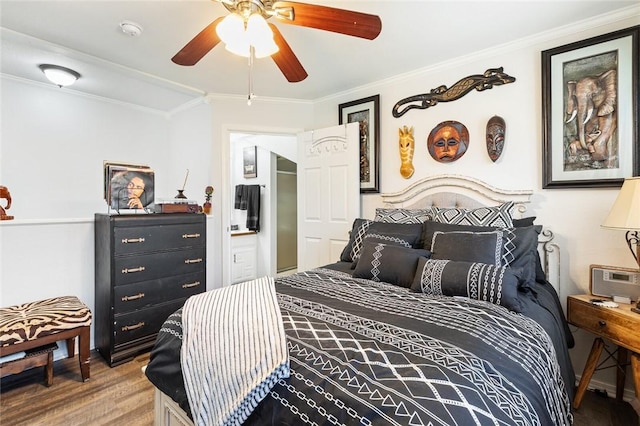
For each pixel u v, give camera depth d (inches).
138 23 81.0
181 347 48.6
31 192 120.0
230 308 52.2
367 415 29.5
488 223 80.7
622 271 71.3
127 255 98.7
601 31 79.7
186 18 78.7
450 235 76.4
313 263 136.3
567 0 72.6
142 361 98.9
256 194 191.3
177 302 110.5
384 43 91.6
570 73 82.7
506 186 93.7
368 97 124.0
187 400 45.6
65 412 73.7
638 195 62.2
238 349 41.9
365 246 84.6
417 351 37.9
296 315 50.0
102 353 101.2
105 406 76.0
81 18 78.9
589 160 80.4
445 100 104.6
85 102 132.8
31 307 87.6
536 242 74.5
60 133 126.4
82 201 132.2
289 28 83.4
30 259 94.5
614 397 78.5
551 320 58.0
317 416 32.2
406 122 114.8
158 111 156.1
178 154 154.6
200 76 115.6
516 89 91.9
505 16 78.6
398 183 117.2
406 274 73.0
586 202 81.8
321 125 141.5
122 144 143.9
